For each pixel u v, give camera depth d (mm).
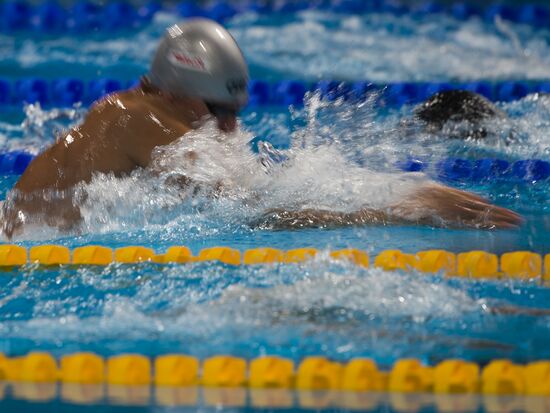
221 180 12227
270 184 12492
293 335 8156
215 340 8102
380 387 7195
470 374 7164
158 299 9180
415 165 14562
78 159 12055
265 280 9578
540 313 8789
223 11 29531
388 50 24812
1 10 29047
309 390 7156
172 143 12055
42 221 11781
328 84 20547
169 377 7285
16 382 7336
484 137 16188
